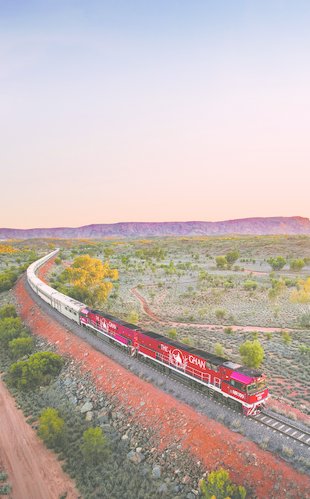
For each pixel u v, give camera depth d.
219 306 94.06
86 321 58.78
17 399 45.38
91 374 46.41
